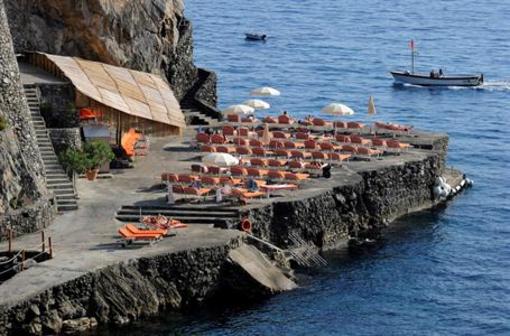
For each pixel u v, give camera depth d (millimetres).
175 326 102875
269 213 119625
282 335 103500
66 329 98188
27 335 96000
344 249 126000
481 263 125312
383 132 154375
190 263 106500
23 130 114312
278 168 133000
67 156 120875
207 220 115875
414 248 128500
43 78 133750
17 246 106062
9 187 109875
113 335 99375
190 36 168000
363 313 110188
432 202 145125
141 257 104312
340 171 134000
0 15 113625
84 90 131375
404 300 114062
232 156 130000
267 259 114250
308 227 122500
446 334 107062
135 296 102750
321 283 116062
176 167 133250
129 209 118000
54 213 114312
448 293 116562
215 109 159875
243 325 104562
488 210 144250
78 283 99500
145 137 139125
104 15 144375
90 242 107875
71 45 145500
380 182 135000
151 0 152250
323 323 107000
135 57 150125
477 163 170250
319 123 155875
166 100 143250
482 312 112500
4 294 96312
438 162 146250
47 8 143750
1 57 113250
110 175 128625
